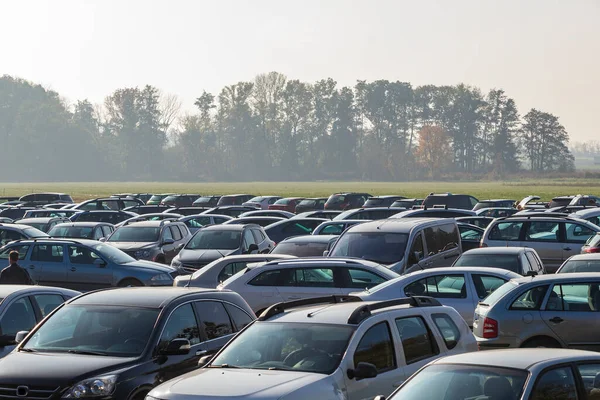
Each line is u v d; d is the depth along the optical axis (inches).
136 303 499.8
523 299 650.2
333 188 7381.9
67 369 447.8
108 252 1112.8
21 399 440.8
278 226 1526.8
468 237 1378.0
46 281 1103.6
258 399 362.9
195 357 489.4
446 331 475.8
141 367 457.1
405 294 738.2
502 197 5290.4
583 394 340.2
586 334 629.3
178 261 1226.0
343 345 410.6
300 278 787.4
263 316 450.3
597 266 847.7
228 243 1263.5
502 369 339.6
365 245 971.9
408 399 341.7
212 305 522.9
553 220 1178.6
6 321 551.5
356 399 401.4
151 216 1828.2
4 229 1318.9
